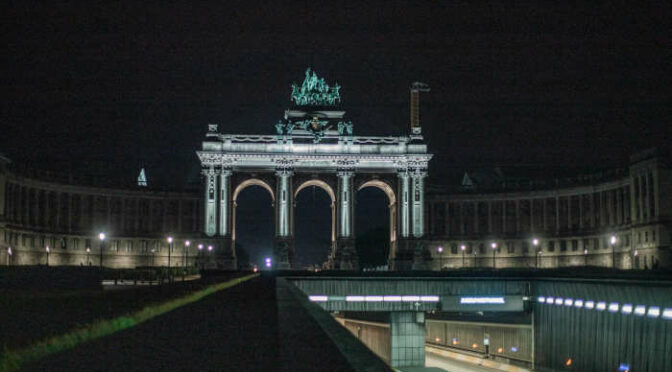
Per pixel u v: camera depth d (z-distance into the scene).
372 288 105.44
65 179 172.88
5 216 148.38
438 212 193.75
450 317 134.00
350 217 170.38
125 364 11.88
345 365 9.45
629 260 152.25
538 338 103.31
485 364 114.50
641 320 70.75
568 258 175.62
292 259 168.25
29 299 35.19
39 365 11.31
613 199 163.75
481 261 189.00
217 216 168.75
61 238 171.12
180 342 15.69
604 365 79.69
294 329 15.04
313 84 175.25
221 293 41.66
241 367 11.48
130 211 184.25
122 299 33.91
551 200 182.50
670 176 137.50
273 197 171.50
